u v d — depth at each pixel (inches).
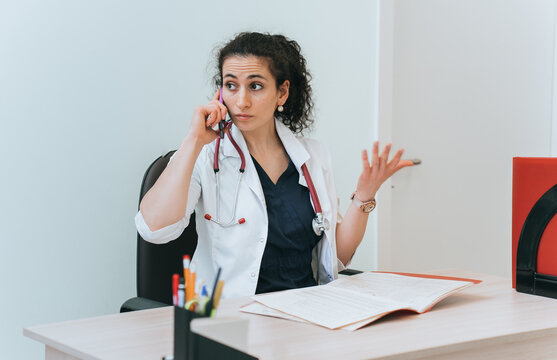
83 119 72.4
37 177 70.2
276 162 63.4
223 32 81.1
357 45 94.0
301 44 88.3
